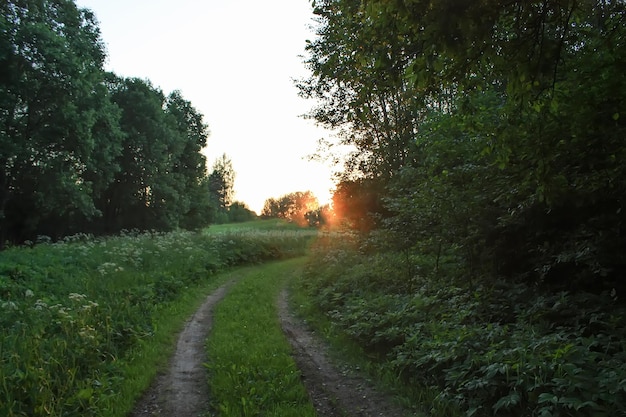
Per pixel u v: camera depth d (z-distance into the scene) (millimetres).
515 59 3748
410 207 8508
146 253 13844
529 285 7055
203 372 6062
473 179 7555
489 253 7797
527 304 6227
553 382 3773
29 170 22672
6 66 20500
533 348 4371
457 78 3924
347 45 4980
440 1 3109
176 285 11477
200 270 14258
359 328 7137
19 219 25297
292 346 7223
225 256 18953
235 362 6148
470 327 5781
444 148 8281
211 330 8203
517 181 6574
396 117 18469
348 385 5504
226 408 4652
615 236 5520
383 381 5449
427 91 4289
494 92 8180
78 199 23766
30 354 5156
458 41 3303
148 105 35562
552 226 6598
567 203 6027
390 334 6441
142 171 34906
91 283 9625
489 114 7098
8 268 9281
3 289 8109
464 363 4766
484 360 4539
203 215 46719
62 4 24859
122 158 34688
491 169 7195
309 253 23422
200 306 10492
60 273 9938
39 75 21469
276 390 5129
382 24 3824
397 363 5512
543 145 4883
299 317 9648
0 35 19906
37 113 22953
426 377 5207
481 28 3322
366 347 6863
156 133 35969
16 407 4344
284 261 22047
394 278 10125
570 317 5355
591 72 4750
